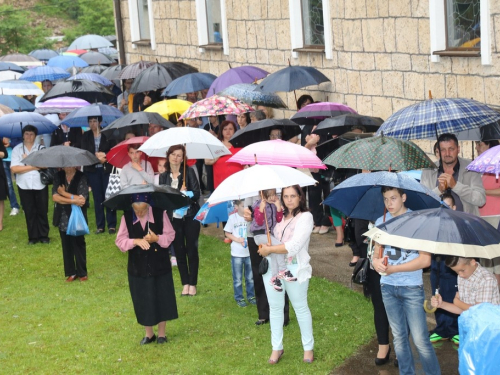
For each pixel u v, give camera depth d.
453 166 7.64
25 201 12.66
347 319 8.40
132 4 21.06
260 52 15.41
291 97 14.68
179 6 18.58
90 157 10.35
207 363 7.55
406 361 6.49
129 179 10.74
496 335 4.33
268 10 14.93
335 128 10.73
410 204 6.60
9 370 7.68
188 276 9.70
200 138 9.45
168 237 7.88
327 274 9.94
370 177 6.36
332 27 13.31
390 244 5.53
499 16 10.12
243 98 12.49
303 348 7.54
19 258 12.06
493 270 7.64
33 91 16.56
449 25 11.18
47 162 10.05
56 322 9.08
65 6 47.16
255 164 7.72
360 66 12.81
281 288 7.15
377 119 11.02
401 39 11.87
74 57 22.39
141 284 7.91
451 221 5.50
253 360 7.55
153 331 8.41
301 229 6.97
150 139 9.53
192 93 15.16
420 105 7.66
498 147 7.05
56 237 13.26
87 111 12.97
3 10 39.28
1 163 13.33
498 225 8.11
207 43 17.77
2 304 9.87
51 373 7.57
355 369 7.18
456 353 7.33
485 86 10.55
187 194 9.38
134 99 16.72
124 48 21.84
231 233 9.03
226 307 9.20
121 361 7.76
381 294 6.98
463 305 6.14
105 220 13.74
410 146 7.04
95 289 10.33
